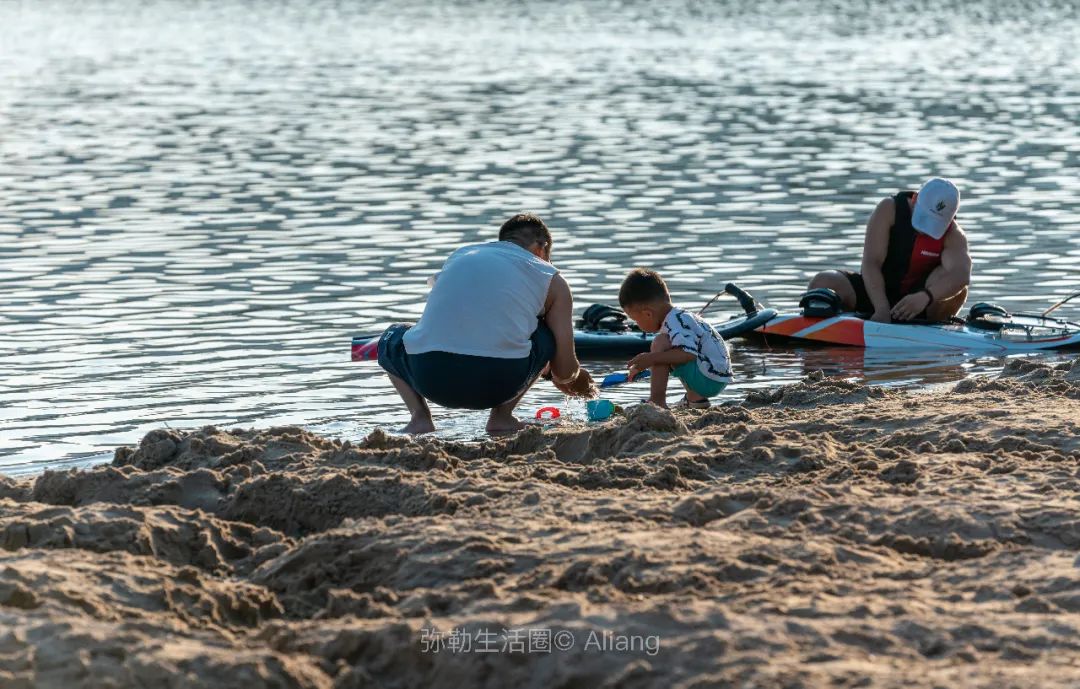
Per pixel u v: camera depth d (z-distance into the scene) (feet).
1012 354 120.16
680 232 172.86
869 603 50.03
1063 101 314.96
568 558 55.83
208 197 200.13
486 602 51.16
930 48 463.42
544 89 348.79
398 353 93.91
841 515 61.72
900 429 82.38
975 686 42.68
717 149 245.86
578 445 82.94
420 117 294.87
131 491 71.92
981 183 207.00
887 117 289.53
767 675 43.55
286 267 153.07
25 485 74.08
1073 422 80.74
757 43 488.44
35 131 272.31
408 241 168.55
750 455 74.54
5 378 107.65
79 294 138.62
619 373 111.34
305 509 68.69
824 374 113.29
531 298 92.22
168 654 44.70
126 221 180.86
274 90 349.61
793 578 53.26
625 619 47.78
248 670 44.27
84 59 442.50
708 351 99.50
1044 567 54.19
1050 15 618.03
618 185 208.44
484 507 64.80
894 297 131.54
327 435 92.48
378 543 58.90
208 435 82.17
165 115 299.17
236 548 63.21
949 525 59.88
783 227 176.14
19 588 50.16
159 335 122.21
